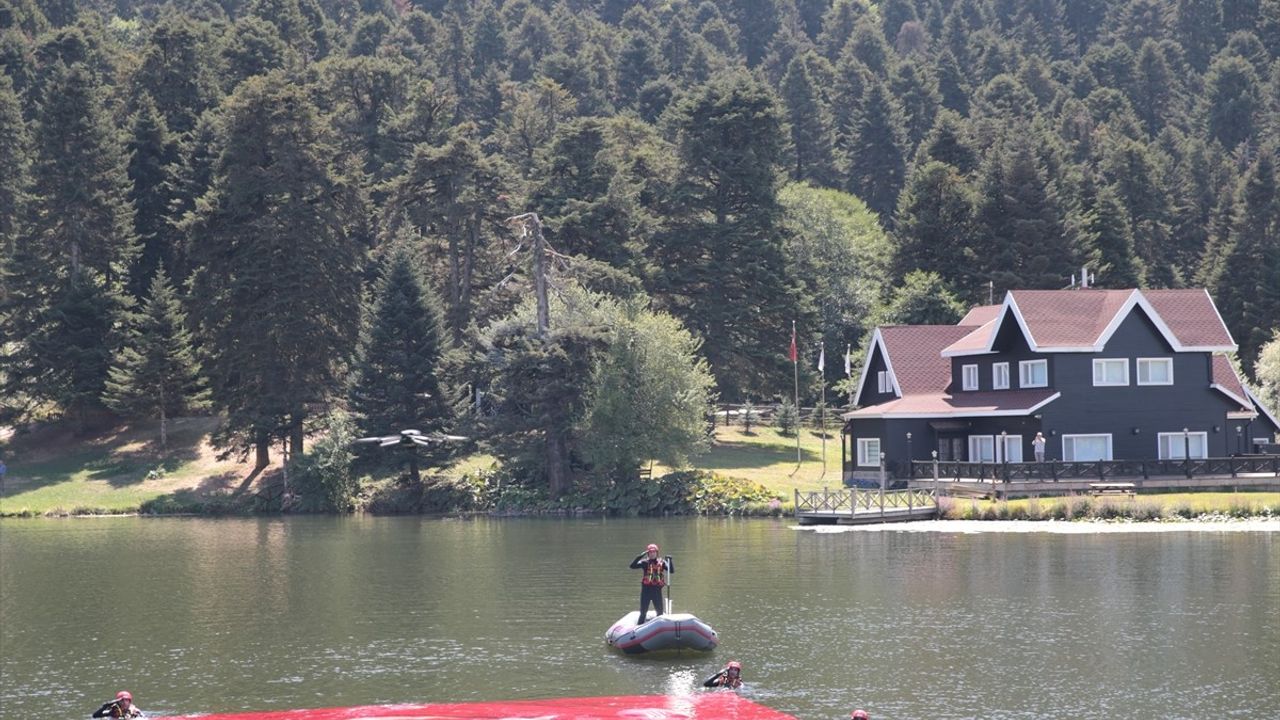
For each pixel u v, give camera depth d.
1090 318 77.44
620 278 95.31
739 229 106.81
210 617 43.97
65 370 100.12
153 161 113.56
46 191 103.94
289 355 93.31
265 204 95.88
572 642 38.62
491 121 190.38
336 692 32.94
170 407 98.94
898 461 80.94
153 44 126.88
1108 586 45.97
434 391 88.12
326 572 55.00
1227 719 29.28
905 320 107.88
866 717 27.16
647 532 69.12
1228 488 72.88
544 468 87.06
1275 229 130.12
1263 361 98.31
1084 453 76.12
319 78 128.38
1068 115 185.12
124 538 71.62
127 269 109.81
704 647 36.44
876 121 177.62
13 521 85.38
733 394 116.38
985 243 118.94
